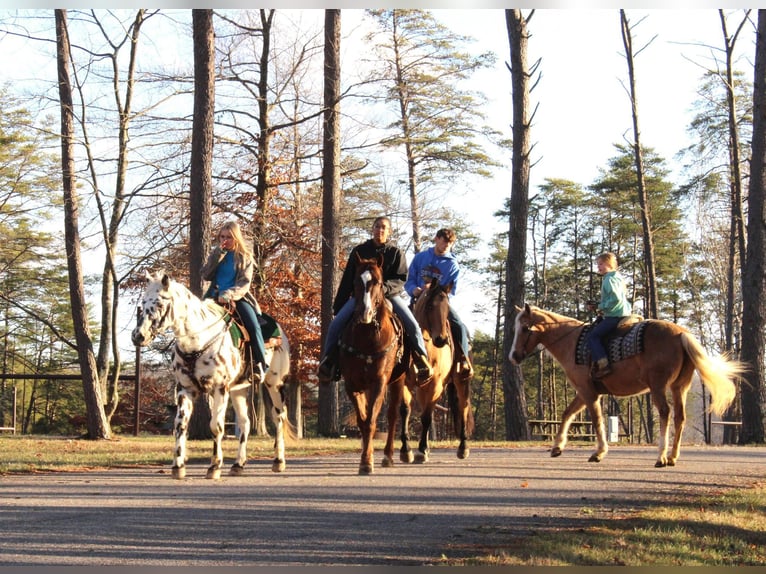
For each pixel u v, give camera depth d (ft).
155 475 37.37
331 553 22.09
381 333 35.27
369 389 36.17
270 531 24.61
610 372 42.01
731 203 140.05
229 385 35.45
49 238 152.05
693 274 193.57
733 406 141.59
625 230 186.09
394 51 124.06
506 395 76.54
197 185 67.87
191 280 67.72
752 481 36.86
